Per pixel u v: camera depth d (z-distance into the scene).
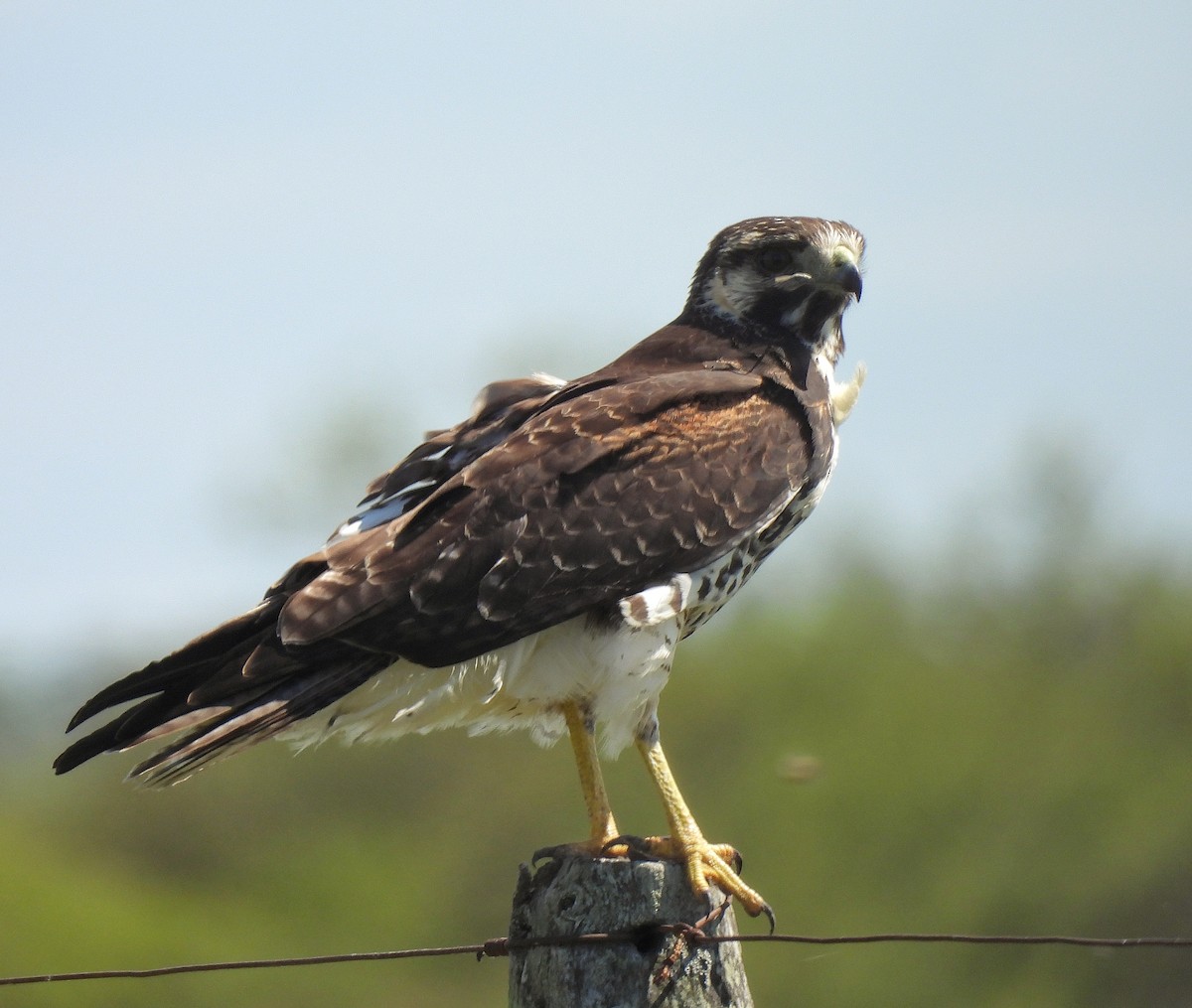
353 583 7.11
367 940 20.72
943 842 18.86
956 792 19.05
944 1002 17.97
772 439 7.77
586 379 8.12
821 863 18.80
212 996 20.14
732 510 7.56
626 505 7.39
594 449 7.45
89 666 32.16
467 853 20.89
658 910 6.15
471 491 7.34
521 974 6.27
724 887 6.98
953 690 20.45
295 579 7.43
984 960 18.12
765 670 20.84
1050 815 18.81
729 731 20.41
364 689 7.27
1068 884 18.41
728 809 19.50
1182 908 18.23
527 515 7.29
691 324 8.60
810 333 8.47
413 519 7.30
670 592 7.35
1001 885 18.41
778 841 18.98
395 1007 20.53
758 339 8.43
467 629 7.15
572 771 20.62
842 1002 17.95
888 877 18.72
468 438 7.90
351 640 7.09
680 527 7.44
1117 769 19.17
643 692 7.38
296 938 20.86
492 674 7.29
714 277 8.59
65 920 20.42
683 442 7.59
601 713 7.38
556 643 7.34
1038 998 17.97
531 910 6.32
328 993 20.48
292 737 7.44
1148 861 18.42
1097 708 20.05
